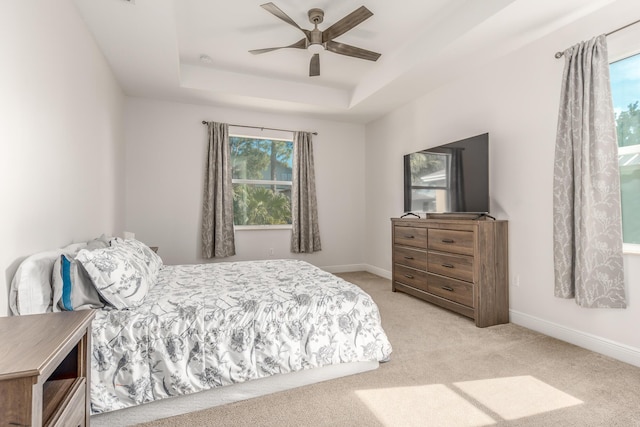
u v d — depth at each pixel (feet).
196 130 14.23
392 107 14.55
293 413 5.19
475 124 10.56
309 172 16.16
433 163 11.69
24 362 2.32
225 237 14.38
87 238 7.91
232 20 9.25
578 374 6.33
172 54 9.48
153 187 13.52
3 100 4.32
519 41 8.70
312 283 7.13
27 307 4.40
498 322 9.20
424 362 6.89
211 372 5.25
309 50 9.23
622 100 7.23
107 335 4.88
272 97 13.46
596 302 7.02
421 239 11.36
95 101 8.63
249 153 15.66
